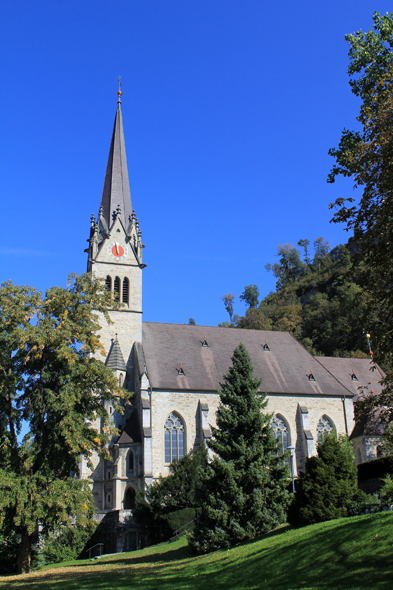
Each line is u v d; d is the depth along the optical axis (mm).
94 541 56375
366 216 26609
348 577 21562
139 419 66125
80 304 43250
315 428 72500
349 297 123000
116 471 62844
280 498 38656
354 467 33750
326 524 29125
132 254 75250
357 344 113250
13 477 36062
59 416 39219
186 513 50125
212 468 40031
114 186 78500
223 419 41625
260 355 77688
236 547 34781
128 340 71812
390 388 27531
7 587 30062
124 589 27141
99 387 42969
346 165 29391
